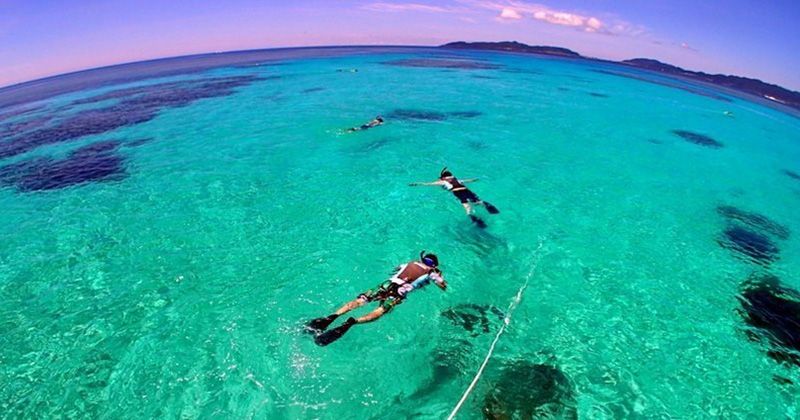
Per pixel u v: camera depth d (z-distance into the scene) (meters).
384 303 6.55
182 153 16.14
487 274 8.18
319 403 5.26
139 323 6.69
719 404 5.53
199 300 7.24
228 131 19.64
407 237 9.50
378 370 5.77
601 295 7.73
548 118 23.98
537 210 11.27
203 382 5.56
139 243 9.22
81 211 10.97
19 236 9.70
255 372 5.70
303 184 12.62
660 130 22.91
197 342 6.25
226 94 32.12
